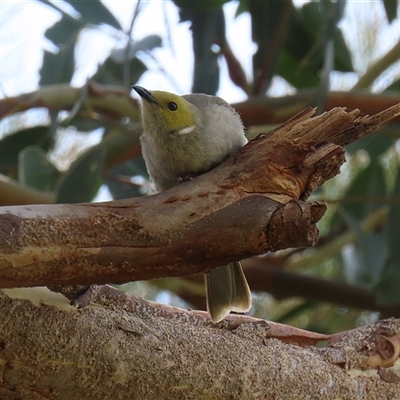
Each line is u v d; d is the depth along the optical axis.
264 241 1.52
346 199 1.81
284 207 1.52
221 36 1.81
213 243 1.52
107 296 1.54
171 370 1.54
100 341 1.53
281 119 1.82
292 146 1.53
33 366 1.52
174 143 1.62
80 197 1.75
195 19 1.79
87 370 1.53
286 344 1.57
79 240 1.50
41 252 1.49
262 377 1.55
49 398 1.53
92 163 1.76
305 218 1.52
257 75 1.81
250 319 1.57
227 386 1.55
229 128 1.63
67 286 1.52
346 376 1.57
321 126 1.53
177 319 1.56
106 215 1.50
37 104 1.82
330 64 1.78
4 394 1.52
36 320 1.52
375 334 1.58
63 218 1.50
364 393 1.57
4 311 1.51
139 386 1.53
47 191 1.80
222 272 1.61
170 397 1.54
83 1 1.80
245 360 1.55
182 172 1.63
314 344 1.58
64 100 1.82
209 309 1.57
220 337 1.55
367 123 1.54
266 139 1.53
